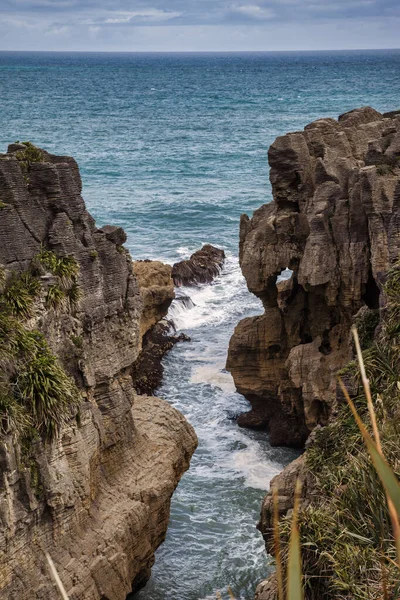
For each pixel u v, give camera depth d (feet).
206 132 516.73
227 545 101.86
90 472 79.41
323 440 88.53
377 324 109.29
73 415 75.20
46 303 76.28
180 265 199.72
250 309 183.62
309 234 121.80
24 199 77.41
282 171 129.80
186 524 105.70
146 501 86.02
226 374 150.30
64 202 80.74
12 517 66.23
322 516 66.13
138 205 284.20
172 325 169.89
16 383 68.85
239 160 394.93
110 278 86.63
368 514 62.23
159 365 150.82
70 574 72.23
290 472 89.66
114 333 87.45
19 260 76.43
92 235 85.25
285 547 67.00
